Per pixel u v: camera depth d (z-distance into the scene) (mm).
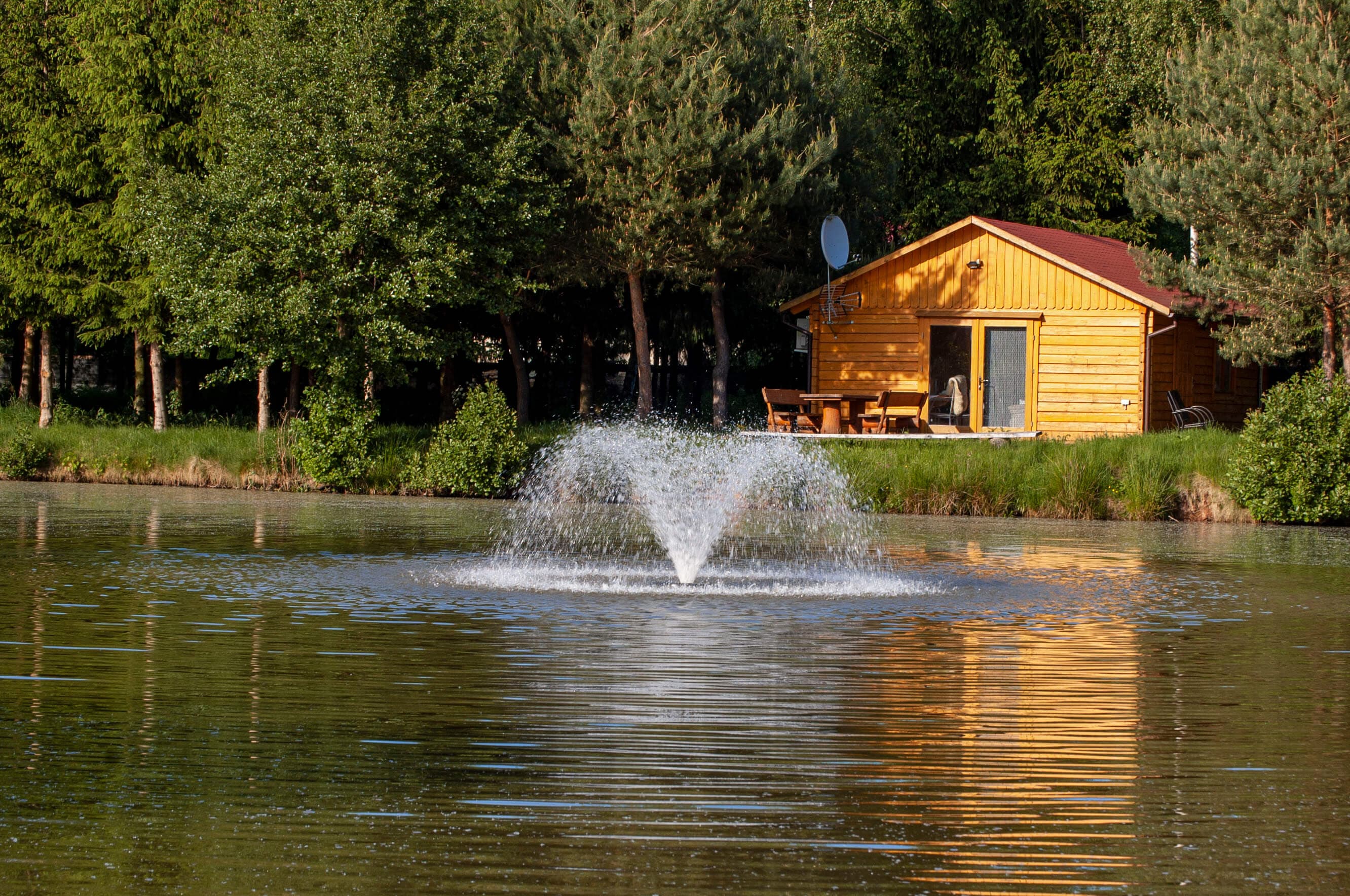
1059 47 67688
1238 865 8695
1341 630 17812
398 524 32031
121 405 67250
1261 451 36281
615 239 46906
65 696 13117
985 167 66188
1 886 8180
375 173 42344
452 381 55312
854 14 67625
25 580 21594
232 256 42125
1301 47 39219
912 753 11203
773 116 47125
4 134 52219
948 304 48219
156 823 9305
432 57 44875
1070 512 37688
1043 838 9164
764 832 9211
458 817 9453
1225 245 41156
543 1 49000
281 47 43750
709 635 16891
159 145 49031
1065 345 46750
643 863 8609
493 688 13578
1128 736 11836
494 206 44875
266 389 49750
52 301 52219
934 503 38500
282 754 11016
